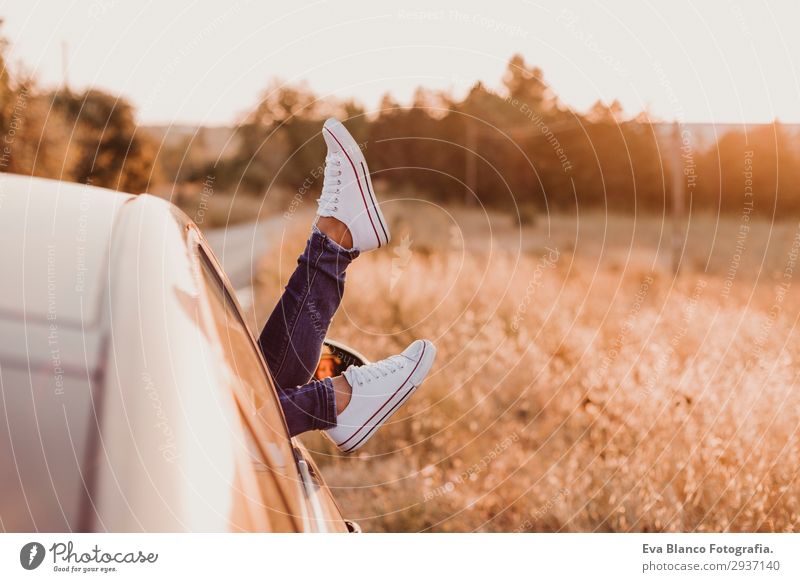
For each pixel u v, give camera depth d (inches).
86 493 25.1
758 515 109.7
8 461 25.5
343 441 72.9
